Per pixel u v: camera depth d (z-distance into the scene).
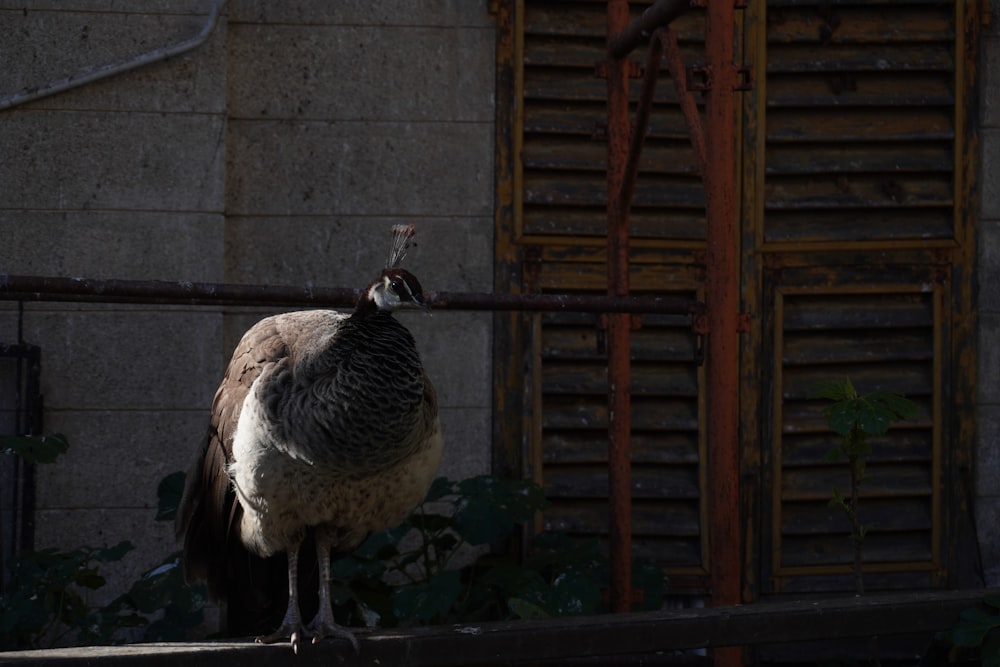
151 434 4.55
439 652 2.94
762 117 4.81
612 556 4.00
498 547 4.72
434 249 4.81
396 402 2.85
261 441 2.90
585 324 4.84
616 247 3.95
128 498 4.54
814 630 3.07
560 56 4.82
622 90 3.96
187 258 4.56
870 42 4.87
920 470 4.89
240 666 2.84
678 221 4.88
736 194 4.82
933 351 4.87
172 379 4.56
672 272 4.87
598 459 4.77
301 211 4.75
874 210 4.89
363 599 4.25
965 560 4.86
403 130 4.79
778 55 4.86
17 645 4.00
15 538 4.44
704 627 3.03
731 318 3.38
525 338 4.80
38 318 4.48
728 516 3.37
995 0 4.88
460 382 4.81
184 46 4.50
